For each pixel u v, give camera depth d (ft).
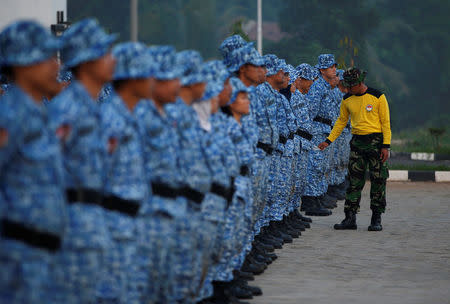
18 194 22.54
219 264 40.91
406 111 393.29
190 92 35.19
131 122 27.22
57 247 23.26
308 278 50.29
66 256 24.57
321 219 79.20
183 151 33.27
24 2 63.82
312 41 321.11
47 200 22.74
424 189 108.78
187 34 352.08
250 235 49.03
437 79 400.47
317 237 67.51
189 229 32.71
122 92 28.45
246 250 48.44
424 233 70.03
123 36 336.70
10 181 22.57
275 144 52.34
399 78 400.47
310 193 82.53
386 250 61.21
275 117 52.49
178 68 31.32
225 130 39.22
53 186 23.00
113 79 28.19
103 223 25.36
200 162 33.83
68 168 24.94
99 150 25.41
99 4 332.80
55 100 25.21
